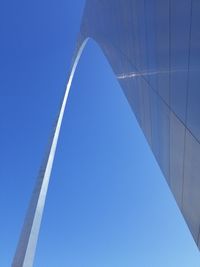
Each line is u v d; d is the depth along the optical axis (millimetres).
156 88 13750
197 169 9930
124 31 19578
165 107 12789
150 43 13953
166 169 14023
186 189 11438
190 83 9312
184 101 10125
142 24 15078
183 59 9805
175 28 10375
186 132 10492
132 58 18172
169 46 11250
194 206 10727
